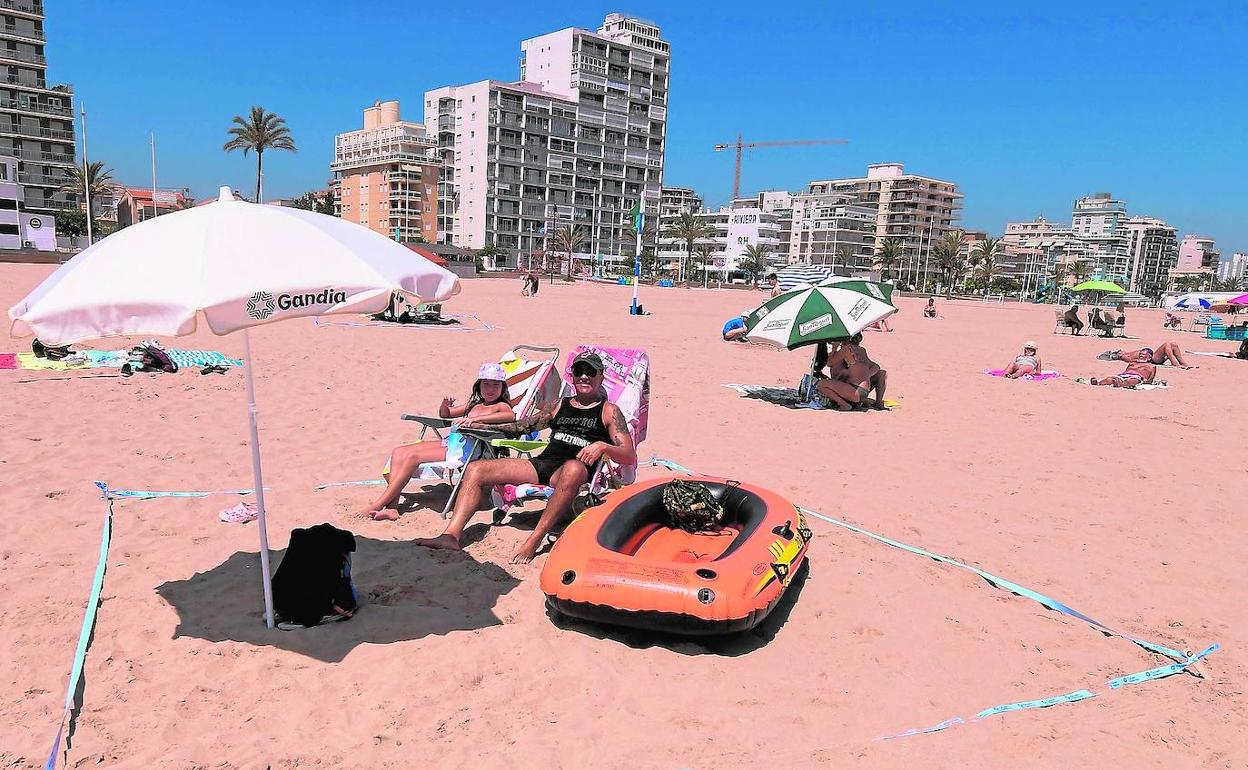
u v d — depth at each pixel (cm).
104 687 333
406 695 339
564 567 404
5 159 6838
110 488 585
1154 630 432
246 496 583
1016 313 4962
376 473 660
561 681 355
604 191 11738
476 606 427
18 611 392
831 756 309
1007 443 889
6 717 311
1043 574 507
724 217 13250
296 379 1081
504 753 303
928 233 15075
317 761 293
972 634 420
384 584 447
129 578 437
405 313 1966
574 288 5725
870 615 437
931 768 304
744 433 899
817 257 14275
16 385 926
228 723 314
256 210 324
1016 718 341
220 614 402
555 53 11362
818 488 683
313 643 379
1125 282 19012
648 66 11881
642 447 811
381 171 11175
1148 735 331
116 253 298
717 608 373
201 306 277
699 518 469
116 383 973
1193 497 686
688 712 336
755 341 1043
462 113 10769
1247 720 344
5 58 6875
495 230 10700
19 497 552
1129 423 1029
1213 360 1970
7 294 2161
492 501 547
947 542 560
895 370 1559
